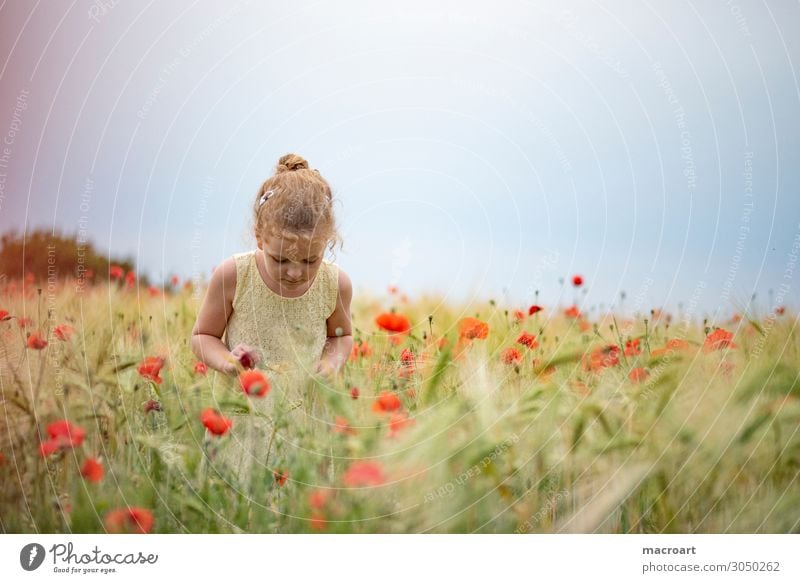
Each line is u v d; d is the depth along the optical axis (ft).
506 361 8.14
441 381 7.18
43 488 7.23
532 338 8.66
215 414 6.57
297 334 8.92
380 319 8.73
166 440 6.91
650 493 7.35
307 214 8.56
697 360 8.04
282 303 8.97
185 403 7.13
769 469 7.55
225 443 6.88
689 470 7.41
